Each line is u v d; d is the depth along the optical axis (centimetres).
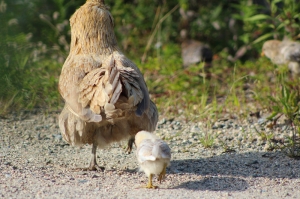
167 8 3092
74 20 1623
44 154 1717
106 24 1614
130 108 1364
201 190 1352
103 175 1485
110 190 1337
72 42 1630
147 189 1354
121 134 1491
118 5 3041
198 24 3053
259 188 1379
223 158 1662
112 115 1362
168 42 2997
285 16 2709
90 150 1777
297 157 1650
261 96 2272
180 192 1330
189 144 1822
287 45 2614
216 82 2478
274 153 1702
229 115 2106
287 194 1330
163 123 2061
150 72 2606
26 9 2803
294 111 1934
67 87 1481
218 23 2972
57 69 2548
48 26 2873
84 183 1392
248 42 2964
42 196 1268
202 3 3177
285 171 1533
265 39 3005
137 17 3077
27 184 1356
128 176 1482
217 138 1869
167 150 1338
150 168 1340
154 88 2450
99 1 1644
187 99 2289
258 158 1656
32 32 2833
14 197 1256
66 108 1522
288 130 1927
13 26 2595
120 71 1408
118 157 1694
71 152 1753
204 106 2147
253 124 2011
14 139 1867
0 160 1609
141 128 1480
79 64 1520
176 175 1488
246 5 2914
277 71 2475
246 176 1484
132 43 2970
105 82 1364
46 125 2036
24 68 2341
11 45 2384
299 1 2939
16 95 2214
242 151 1731
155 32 2841
